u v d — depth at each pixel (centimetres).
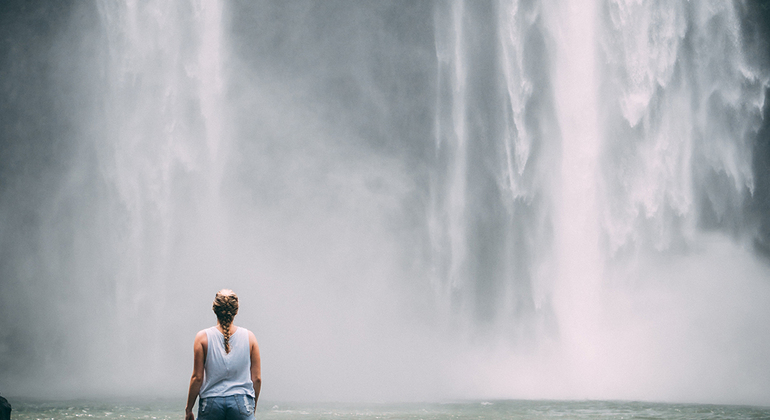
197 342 591
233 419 581
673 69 2812
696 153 2795
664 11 2820
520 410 1636
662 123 2786
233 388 587
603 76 2834
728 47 2842
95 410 1591
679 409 1658
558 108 2894
